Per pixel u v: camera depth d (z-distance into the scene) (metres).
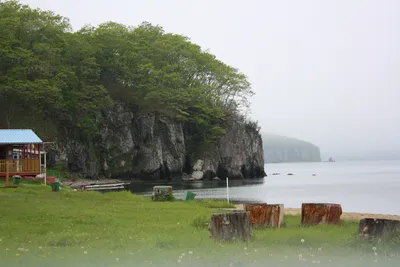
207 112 113.12
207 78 122.81
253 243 16.44
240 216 17.47
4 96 80.25
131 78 105.88
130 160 104.50
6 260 13.29
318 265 12.50
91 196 37.09
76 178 90.00
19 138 48.09
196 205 33.81
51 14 89.81
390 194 64.44
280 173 167.50
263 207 21.64
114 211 27.66
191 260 13.16
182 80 110.25
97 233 19.16
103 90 94.19
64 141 90.12
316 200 55.69
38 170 48.28
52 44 85.75
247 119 128.25
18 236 18.20
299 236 17.58
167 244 15.77
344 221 24.50
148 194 62.84
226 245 15.90
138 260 13.26
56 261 13.14
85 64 92.19
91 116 95.81
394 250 14.38
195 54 116.94
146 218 24.86
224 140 119.50
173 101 108.88
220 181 108.44
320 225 22.27
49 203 30.22
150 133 106.62
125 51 104.88
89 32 105.19
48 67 80.75
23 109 84.44
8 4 85.62
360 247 14.89
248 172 125.25
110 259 13.41
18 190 37.44
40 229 20.14
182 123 115.62
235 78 123.69
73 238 17.27
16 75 77.25
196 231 19.64
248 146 125.44
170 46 111.56
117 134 102.69
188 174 115.12
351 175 136.88
